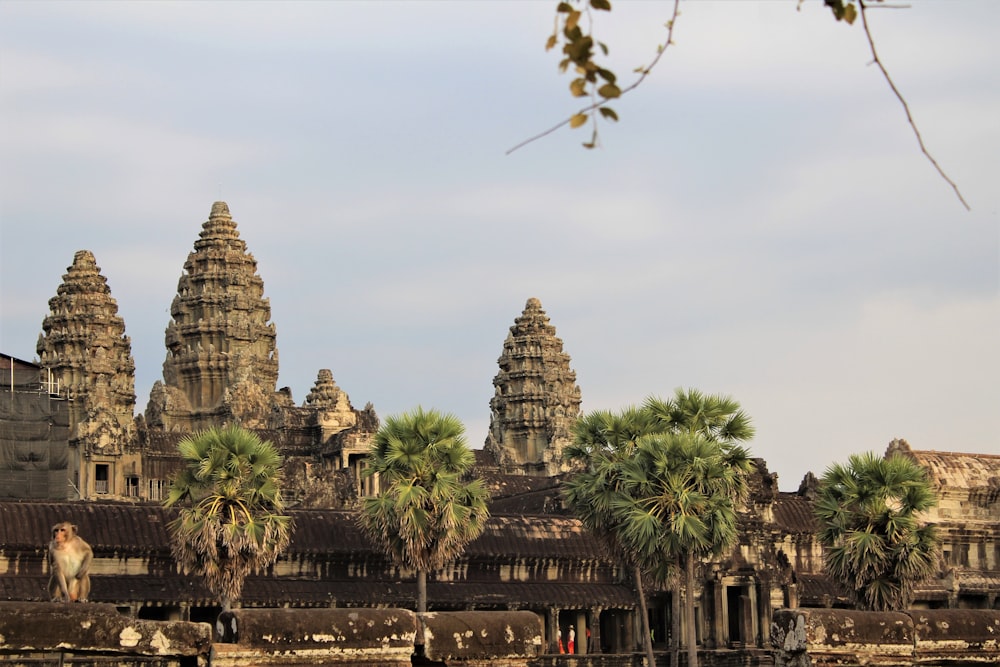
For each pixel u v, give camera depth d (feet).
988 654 144.87
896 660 139.95
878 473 269.23
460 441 287.69
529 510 423.23
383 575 334.44
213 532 260.01
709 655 340.80
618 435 285.84
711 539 267.59
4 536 293.43
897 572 264.72
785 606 364.58
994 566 428.56
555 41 58.54
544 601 346.13
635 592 360.48
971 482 431.84
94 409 596.29
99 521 307.58
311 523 331.16
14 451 470.39
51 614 112.47
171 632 115.96
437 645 122.42
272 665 116.06
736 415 284.20
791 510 413.80
